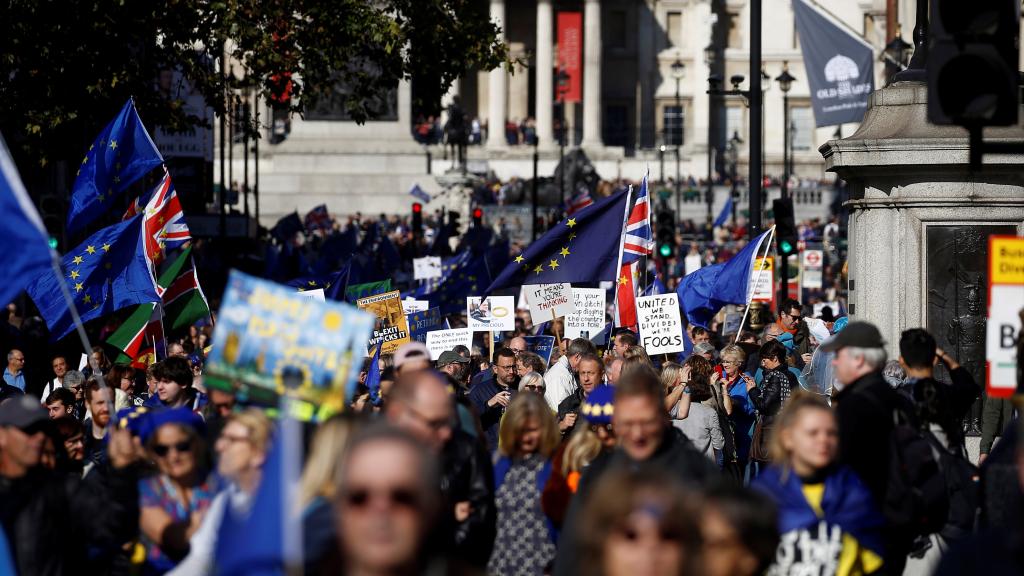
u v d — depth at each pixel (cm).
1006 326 1405
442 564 919
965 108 1499
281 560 869
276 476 881
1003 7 1496
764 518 1023
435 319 3222
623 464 1214
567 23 14750
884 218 2384
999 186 2341
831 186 13162
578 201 8625
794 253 4178
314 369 1173
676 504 920
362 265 4962
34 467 1361
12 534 1331
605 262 2942
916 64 2452
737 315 4066
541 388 2144
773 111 15975
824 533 1255
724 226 10706
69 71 3947
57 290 2628
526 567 1499
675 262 7756
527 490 1507
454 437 1430
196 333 3881
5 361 3338
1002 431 2209
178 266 2889
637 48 16175
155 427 1360
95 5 3884
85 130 4338
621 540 911
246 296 1179
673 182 13525
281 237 8438
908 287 2361
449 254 7044
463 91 16025
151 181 6606
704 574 1016
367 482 844
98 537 1390
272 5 4562
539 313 3012
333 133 12475
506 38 15938
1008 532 859
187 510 1345
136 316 2758
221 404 1510
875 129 2406
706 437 2147
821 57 6469
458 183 11356
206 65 4631
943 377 2319
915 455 1384
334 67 4681
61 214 4706
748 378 2606
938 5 1502
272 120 13325
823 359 2334
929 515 1394
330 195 12362
